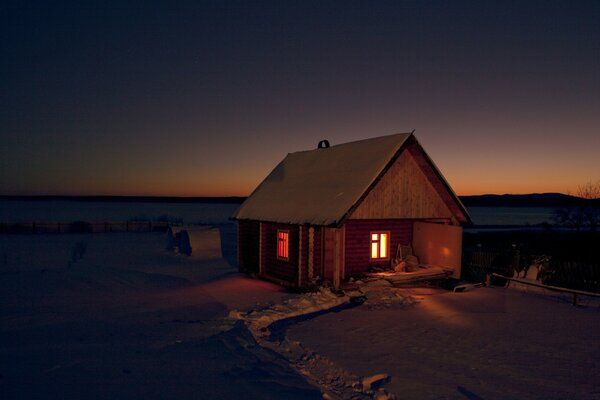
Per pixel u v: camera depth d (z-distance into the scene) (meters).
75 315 13.28
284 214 18.69
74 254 31.52
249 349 9.03
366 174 16.80
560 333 11.17
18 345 9.33
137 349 8.82
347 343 10.13
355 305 14.68
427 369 8.39
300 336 10.75
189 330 10.96
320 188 18.70
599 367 8.62
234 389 6.63
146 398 6.04
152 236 51.03
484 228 63.69
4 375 6.68
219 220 91.62
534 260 18.64
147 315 13.23
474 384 7.64
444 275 18.12
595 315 13.30
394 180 17.77
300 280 17.14
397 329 11.48
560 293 16.78
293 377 7.46
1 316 13.09
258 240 20.75
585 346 10.05
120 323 11.98
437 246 18.88
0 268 25.06
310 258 17.11
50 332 10.80
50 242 42.59
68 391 6.13
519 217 119.75
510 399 7.03
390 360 8.91
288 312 13.06
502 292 17.09
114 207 175.88
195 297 16.41
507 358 9.12
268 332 11.06
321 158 21.73
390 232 19.58
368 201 17.17
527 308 14.20
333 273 16.56
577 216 41.81
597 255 24.70
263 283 19.27
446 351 9.57
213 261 29.27
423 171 18.39
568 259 23.28
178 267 26.31
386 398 6.97
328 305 14.24
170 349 8.82
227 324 11.66
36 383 6.38
